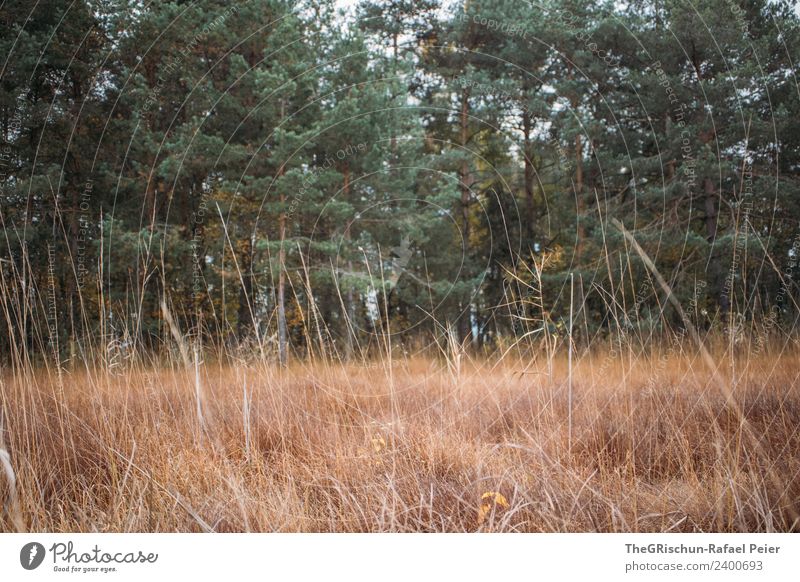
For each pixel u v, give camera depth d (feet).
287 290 32.86
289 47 28.78
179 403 12.10
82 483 8.48
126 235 25.22
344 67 30.17
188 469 8.73
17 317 10.56
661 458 9.57
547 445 9.84
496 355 18.19
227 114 30.60
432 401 13.62
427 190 38.65
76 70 27.04
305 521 7.34
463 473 8.73
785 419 10.04
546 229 42.34
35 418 10.00
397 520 7.35
